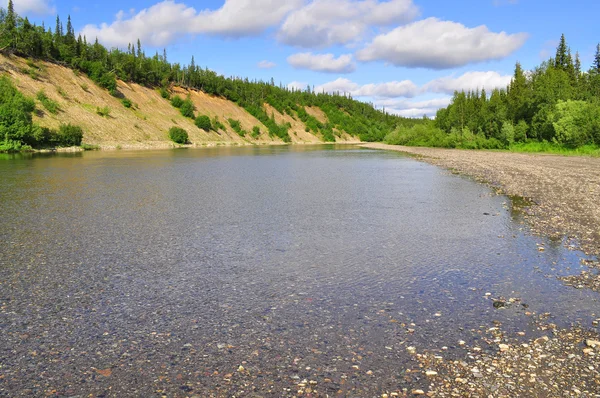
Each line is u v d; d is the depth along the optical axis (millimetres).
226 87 193375
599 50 81438
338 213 18125
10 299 8508
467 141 92062
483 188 26422
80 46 133125
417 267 10688
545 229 14734
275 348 6547
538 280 9648
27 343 6707
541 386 5410
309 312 7926
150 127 113500
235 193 24297
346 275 10086
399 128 142125
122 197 22312
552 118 64250
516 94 88062
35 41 108938
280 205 20172
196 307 8148
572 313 7797
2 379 5672
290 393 5328
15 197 21984
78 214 17547
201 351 6449
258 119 184500
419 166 45688
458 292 8953
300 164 49938
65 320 7547
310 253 11984
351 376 5723
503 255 11703
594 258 11242
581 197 21250
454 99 114625
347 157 66188
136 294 8812
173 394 5316
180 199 21859
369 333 7055
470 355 6277
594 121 57188
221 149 97938
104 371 5879
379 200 21797
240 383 5570
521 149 70062
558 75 72375
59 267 10578
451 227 15336
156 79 157625
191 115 141125
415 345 6629
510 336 6895
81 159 52688
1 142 64688
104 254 11766
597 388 5340
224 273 10211
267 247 12586
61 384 5559
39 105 86438
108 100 114500
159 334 7020
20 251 12000
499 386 5426
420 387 5441
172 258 11406
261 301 8461
